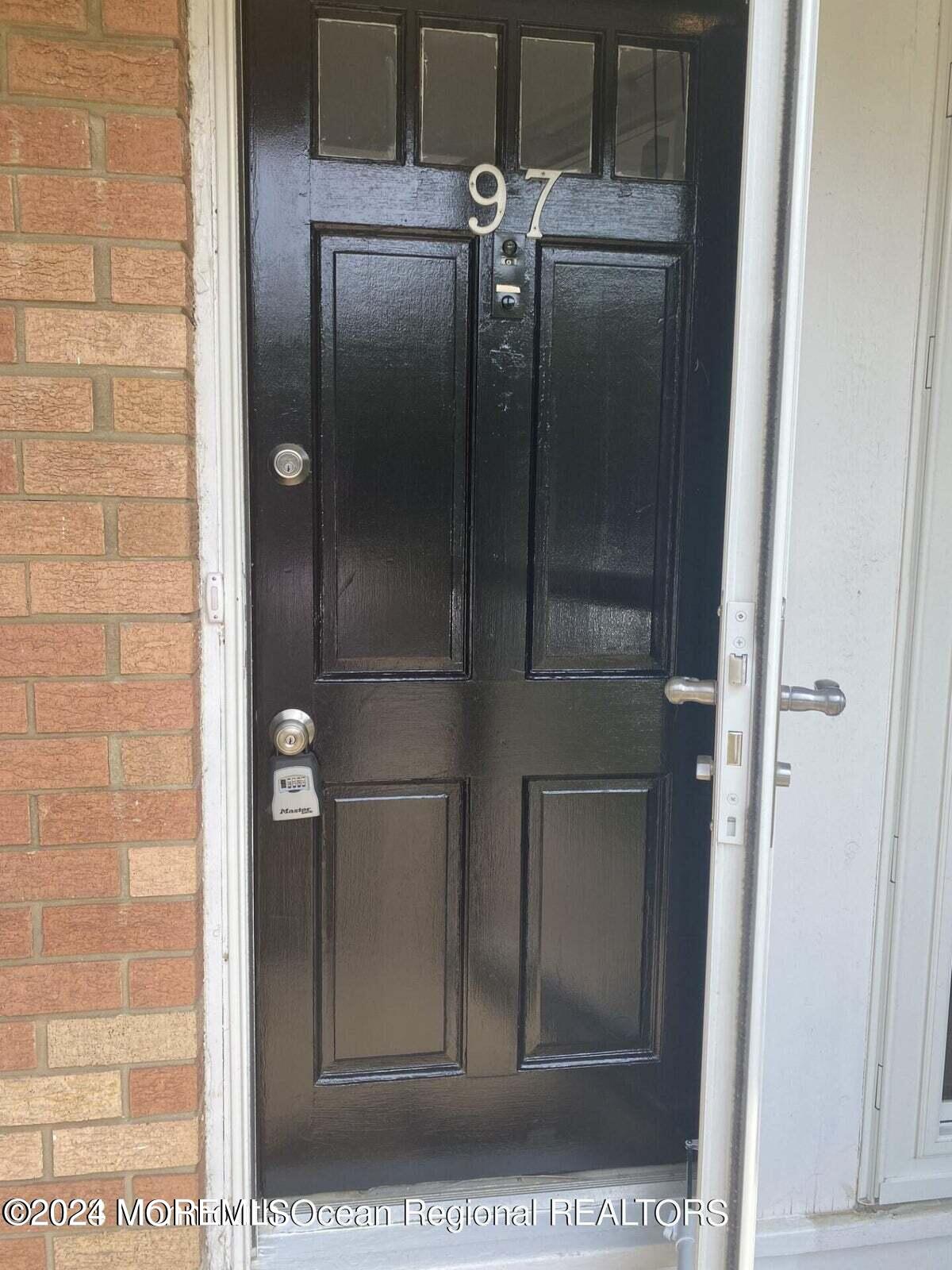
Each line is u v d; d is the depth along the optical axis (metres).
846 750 1.82
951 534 1.79
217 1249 1.67
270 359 1.65
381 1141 1.83
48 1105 1.55
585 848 1.84
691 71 1.72
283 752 1.69
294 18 1.59
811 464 1.75
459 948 1.83
